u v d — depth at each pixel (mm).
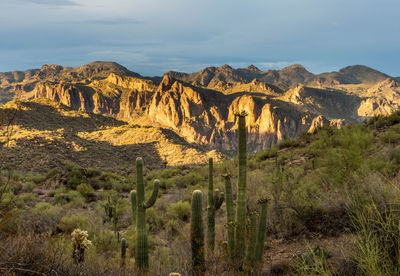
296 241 4953
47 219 10148
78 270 3434
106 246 7867
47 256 3328
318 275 2906
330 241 4355
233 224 3746
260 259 3605
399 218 3229
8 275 2945
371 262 2473
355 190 5012
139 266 4195
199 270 3643
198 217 3760
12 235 3785
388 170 6371
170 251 5801
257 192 7336
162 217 10875
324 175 7660
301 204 5691
